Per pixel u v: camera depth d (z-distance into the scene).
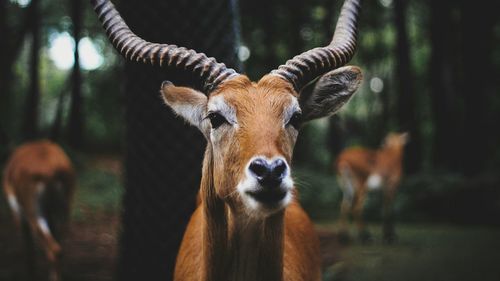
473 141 16.72
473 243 11.09
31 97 16.70
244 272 3.17
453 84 19.17
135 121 4.67
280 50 17.86
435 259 9.34
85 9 19.94
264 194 2.72
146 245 4.63
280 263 3.18
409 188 15.76
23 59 24.16
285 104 2.98
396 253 9.98
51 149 7.48
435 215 15.08
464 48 17.25
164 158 4.58
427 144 23.44
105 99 24.66
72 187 7.54
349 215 14.80
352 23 3.54
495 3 17.06
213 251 3.19
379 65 25.73
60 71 29.83
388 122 25.30
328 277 7.66
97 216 12.02
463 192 14.98
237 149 2.88
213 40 4.61
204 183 3.25
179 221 4.57
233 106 2.96
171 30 4.57
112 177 16.23
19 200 7.23
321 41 17.19
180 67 3.24
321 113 3.37
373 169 12.08
